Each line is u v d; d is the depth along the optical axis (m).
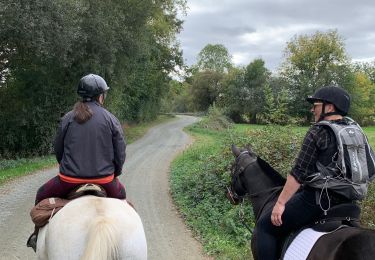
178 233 9.25
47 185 4.35
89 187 4.12
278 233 4.10
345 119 3.82
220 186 11.64
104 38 23.06
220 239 8.58
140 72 39.78
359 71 78.06
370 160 3.73
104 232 3.41
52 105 24.56
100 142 4.21
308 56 65.25
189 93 85.06
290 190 3.75
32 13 17.86
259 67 65.06
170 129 44.25
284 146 11.06
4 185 14.53
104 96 4.54
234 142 12.56
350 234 3.21
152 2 28.20
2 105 24.00
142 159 21.86
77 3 20.36
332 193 3.65
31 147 24.91
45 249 3.96
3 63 22.34
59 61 20.89
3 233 8.96
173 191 13.40
